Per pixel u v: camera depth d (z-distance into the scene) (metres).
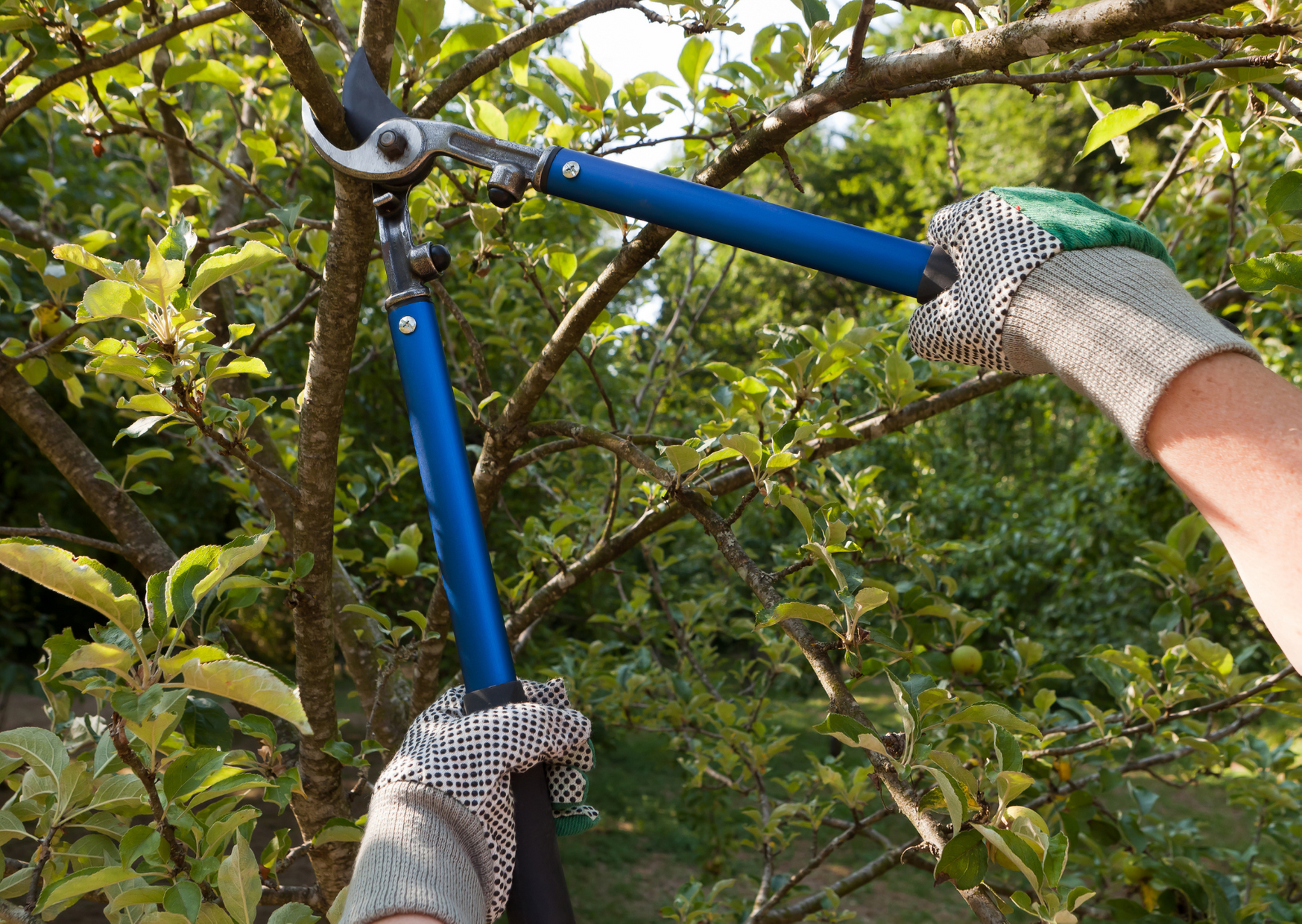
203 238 1.65
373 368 4.14
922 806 0.92
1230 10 1.04
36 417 1.56
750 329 5.32
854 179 11.01
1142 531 5.86
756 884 4.93
